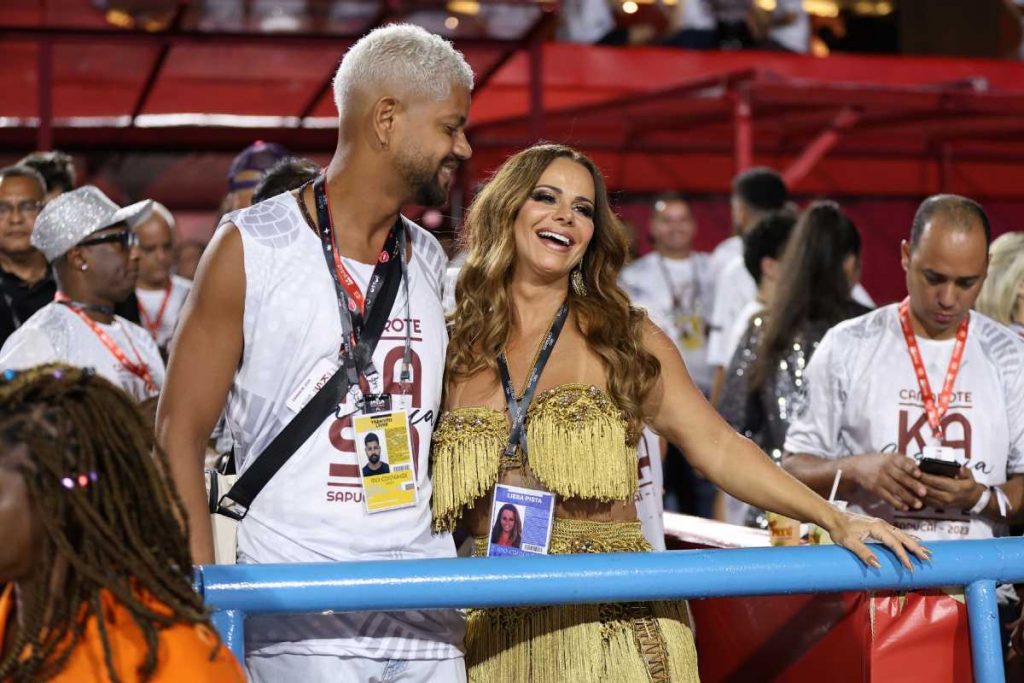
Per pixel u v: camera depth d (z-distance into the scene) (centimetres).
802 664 302
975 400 339
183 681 167
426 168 254
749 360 491
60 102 838
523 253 283
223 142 898
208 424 248
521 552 268
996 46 1215
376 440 251
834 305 466
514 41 736
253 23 698
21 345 396
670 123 964
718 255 725
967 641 286
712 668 333
